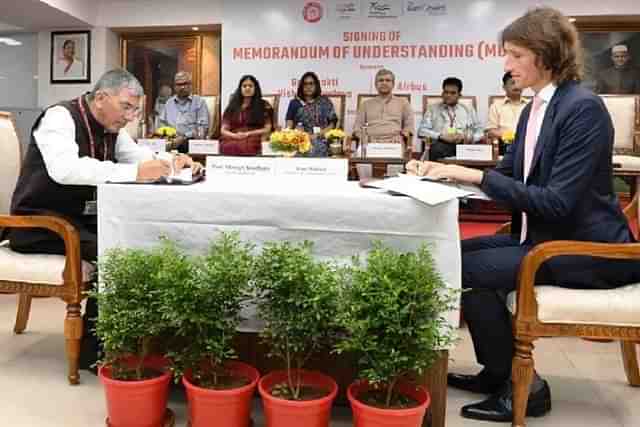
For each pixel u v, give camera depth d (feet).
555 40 5.33
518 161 6.03
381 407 4.52
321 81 20.70
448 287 4.73
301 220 5.06
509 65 5.61
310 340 4.70
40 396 5.97
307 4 20.48
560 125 5.29
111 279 4.91
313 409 4.55
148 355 5.28
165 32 22.52
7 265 6.13
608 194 5.49
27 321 8.21
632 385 6.66
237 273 4.65
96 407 5.73
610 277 5.34
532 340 5.19
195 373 4.95
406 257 4.56
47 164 6.22
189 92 19.66
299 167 5.91
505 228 7.22
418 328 4.36
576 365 7.34
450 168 5.52
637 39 19.53
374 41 20.24
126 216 5.33
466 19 19.66
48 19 20.42
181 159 6.39
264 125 17.90
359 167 13.12
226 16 20.98
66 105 6.57
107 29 21.84
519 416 5.26
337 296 4.56
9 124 7.59
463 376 6.48
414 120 19.74
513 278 5.47
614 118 15.69
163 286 4.66
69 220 6.59
